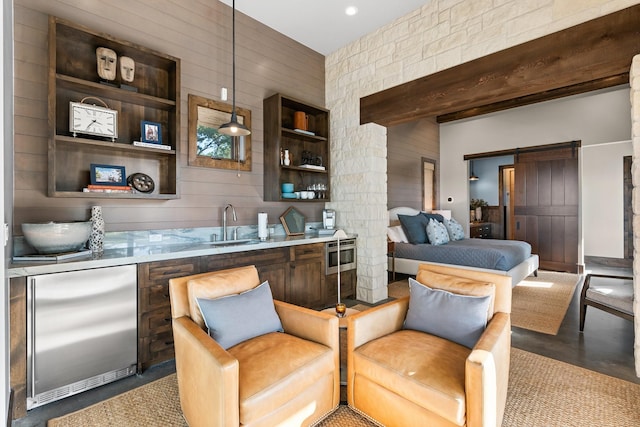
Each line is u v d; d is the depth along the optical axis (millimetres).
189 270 2496
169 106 2836
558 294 4348
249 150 3586
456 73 3193
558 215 6000
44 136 2297
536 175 6242
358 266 4082
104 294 2074
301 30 3900
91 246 2348
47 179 2303
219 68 3350
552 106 6000
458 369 1537
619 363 2424
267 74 3805
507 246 4723
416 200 6676
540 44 2691
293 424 1551
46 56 2316
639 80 2195
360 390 1781
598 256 6336
